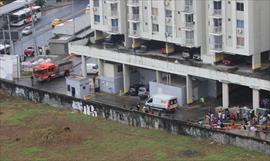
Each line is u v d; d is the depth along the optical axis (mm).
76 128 130875
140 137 123938
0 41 193750
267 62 135000
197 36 137125
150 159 113188
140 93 144125
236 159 109688
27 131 131500
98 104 136875
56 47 179500
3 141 126875
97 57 152500
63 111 143500
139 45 151250
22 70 171000
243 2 127625
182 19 138500
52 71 162375
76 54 160000
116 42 156375
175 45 145625
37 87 157625
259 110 124375
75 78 150625
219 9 131625
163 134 124500
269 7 131125
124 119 132500
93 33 170000
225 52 133750
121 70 150250
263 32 131250
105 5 153000
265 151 110750
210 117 125312
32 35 194500
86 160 115188
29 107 148000
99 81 152375
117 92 150000
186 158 112125
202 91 139375
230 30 131375
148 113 130750
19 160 117250
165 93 140000
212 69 132250
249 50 129375
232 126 121250
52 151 120312
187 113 132750
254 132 117812
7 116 141750
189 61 139125
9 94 158875
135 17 147000
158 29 144375
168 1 140125
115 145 120875
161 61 139750
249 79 125750
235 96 137125
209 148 115562
